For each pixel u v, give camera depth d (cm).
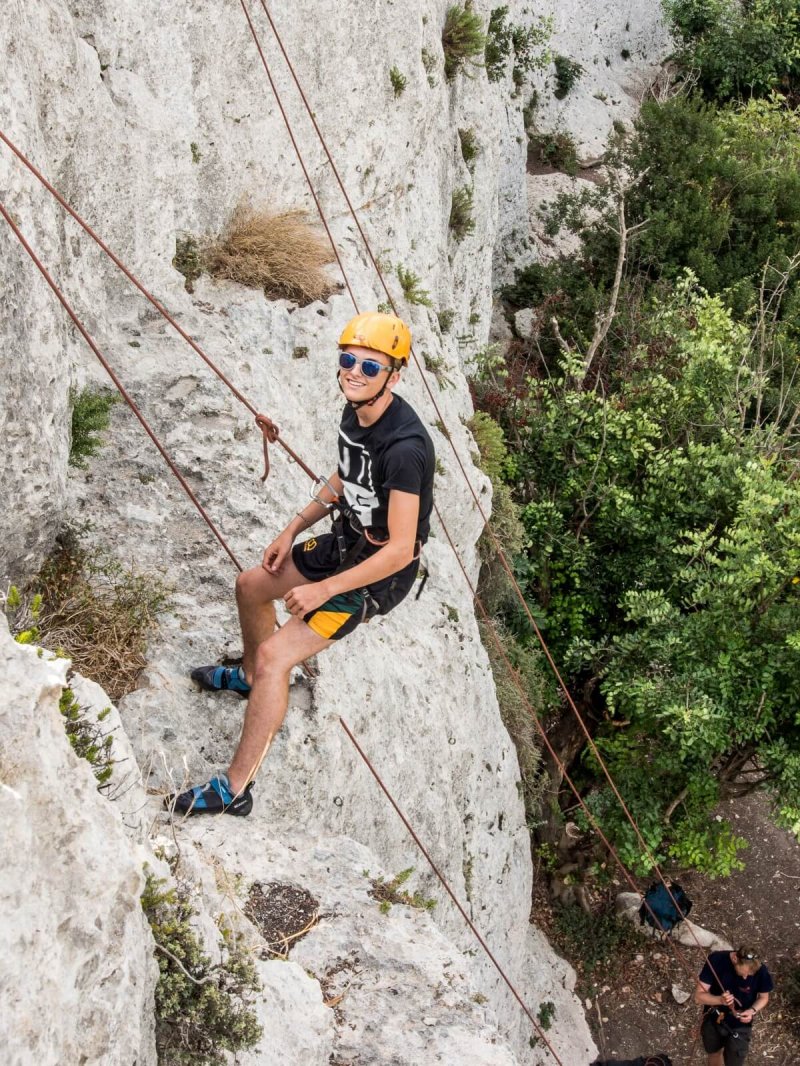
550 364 1717
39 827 242
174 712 463
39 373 463
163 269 676
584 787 1246
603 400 1134
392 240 963
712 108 2008
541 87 2202
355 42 873
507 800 866
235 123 766
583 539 1164
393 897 445
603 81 2428
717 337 1275
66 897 241
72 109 546
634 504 1128
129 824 312
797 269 1702
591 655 1034
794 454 1265
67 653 462
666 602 967
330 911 419
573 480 1141
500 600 1076
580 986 1151
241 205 778
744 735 929
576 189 2147
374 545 375
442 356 980
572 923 1193
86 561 507
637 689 943
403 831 605
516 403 1225
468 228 1261
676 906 1120
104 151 598
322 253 809
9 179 446
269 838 448
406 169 980
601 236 1786
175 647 491
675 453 1087
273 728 409
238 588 421
